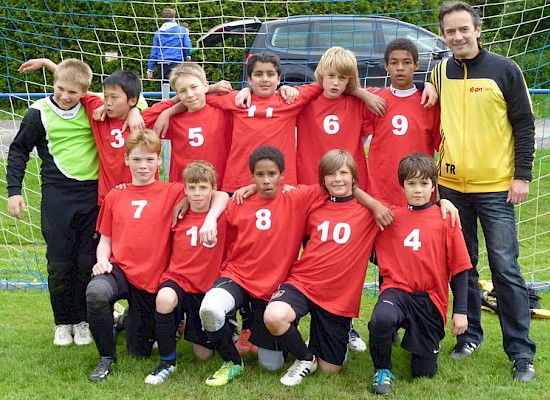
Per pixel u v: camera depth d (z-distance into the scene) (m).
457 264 3.62
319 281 3.67
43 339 4.26
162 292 3.64
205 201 3.79
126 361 3.88
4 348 4.07
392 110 4.06
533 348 3.78
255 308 3.76
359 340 4.14
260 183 3.70
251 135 4.09
